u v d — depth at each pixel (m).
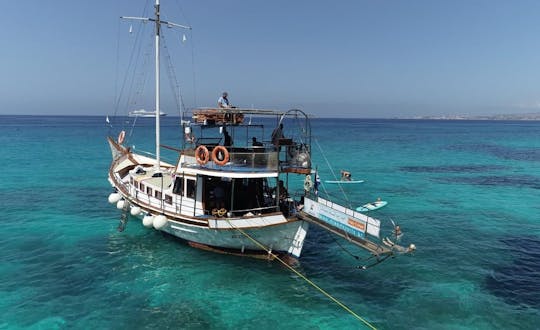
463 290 16.16
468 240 22.38
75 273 17.20
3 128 140.12
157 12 24.69
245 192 18.81
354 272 17.75
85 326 13.20
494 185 40.44
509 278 17.34
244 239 17.61
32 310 14.12
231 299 15.12
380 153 72.25
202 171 17.28
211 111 17.56
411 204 31.33
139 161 29.33
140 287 15.96
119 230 22.27
